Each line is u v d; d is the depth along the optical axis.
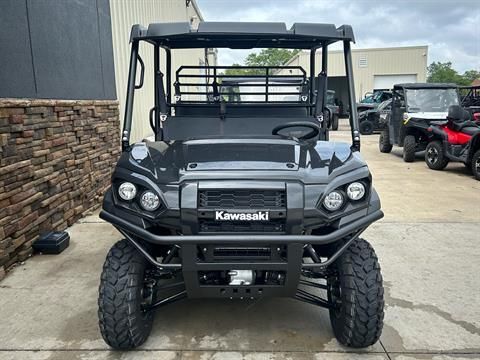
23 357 2.69
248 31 3.04
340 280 2.68
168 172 2.56
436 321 3.10
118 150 6.93
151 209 2.46
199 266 2.41
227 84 3.85
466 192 7.09
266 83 3.84
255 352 2.74
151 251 2.75
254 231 2.42
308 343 2.83
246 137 3.21
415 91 10.66
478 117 10.35
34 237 4.34
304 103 3.68
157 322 3.08
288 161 2.66
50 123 4.67
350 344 2.72
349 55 3.11
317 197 2.45
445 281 3.75
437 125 9.19
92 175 5.86
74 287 3.62
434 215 5.72
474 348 2.79
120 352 2.73
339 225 2.47
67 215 5.11
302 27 3.04
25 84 4.25
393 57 32.03
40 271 3.93
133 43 3.09
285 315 3.18
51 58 4.79
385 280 3.76
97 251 4.39
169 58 3.86
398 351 2.75
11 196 3.91
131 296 2.59
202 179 2.46
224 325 3.05
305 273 2.84
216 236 2.37
